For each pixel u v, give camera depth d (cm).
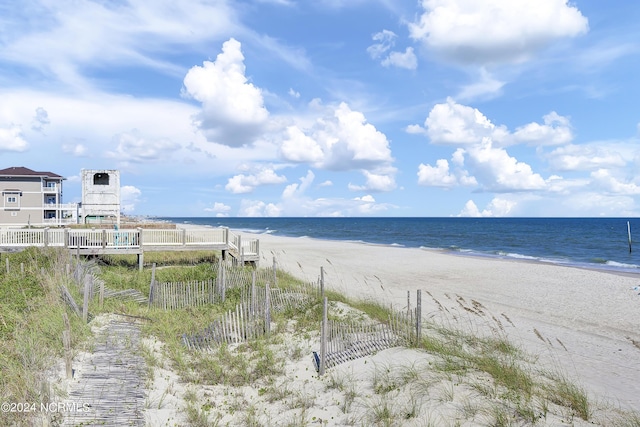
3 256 2200
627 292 2333
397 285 2520
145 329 1265
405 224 17738
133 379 888
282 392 911
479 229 12038
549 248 5600
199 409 807
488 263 3603
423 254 4384
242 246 2492
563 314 1855
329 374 998
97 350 1035
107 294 1628
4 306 1254
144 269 2406
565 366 1198
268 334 1275
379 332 1175
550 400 838
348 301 1759
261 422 774
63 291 1357
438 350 1112
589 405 845
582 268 3406
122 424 711
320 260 3741
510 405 782
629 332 1585
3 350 927
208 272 2116
